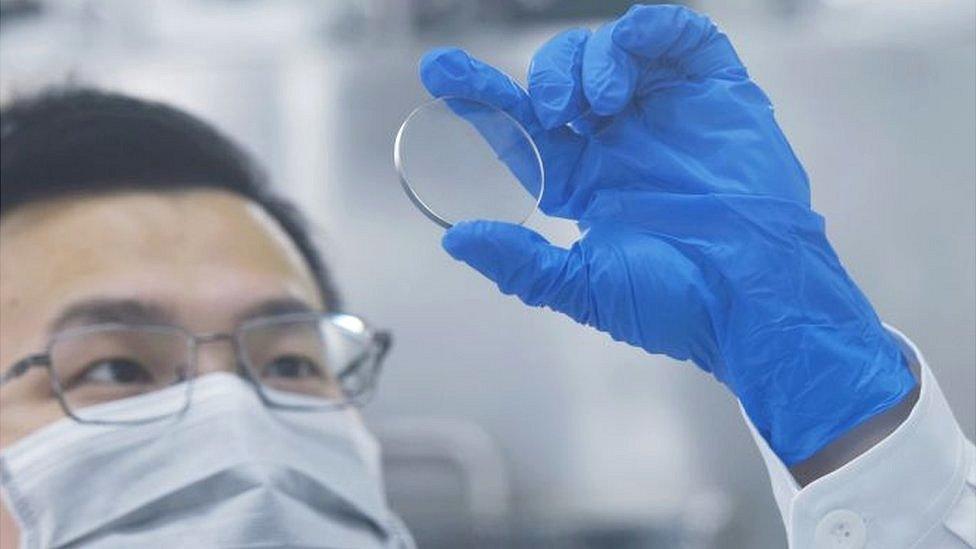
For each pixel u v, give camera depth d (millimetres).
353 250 1012
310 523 861
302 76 1032
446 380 1005
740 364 697
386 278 1012
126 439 855
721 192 710
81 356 868
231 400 865
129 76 1036
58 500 847
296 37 1077
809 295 699
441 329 1009
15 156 893
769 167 716
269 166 1019
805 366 692
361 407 932
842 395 691
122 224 889
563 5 1060
